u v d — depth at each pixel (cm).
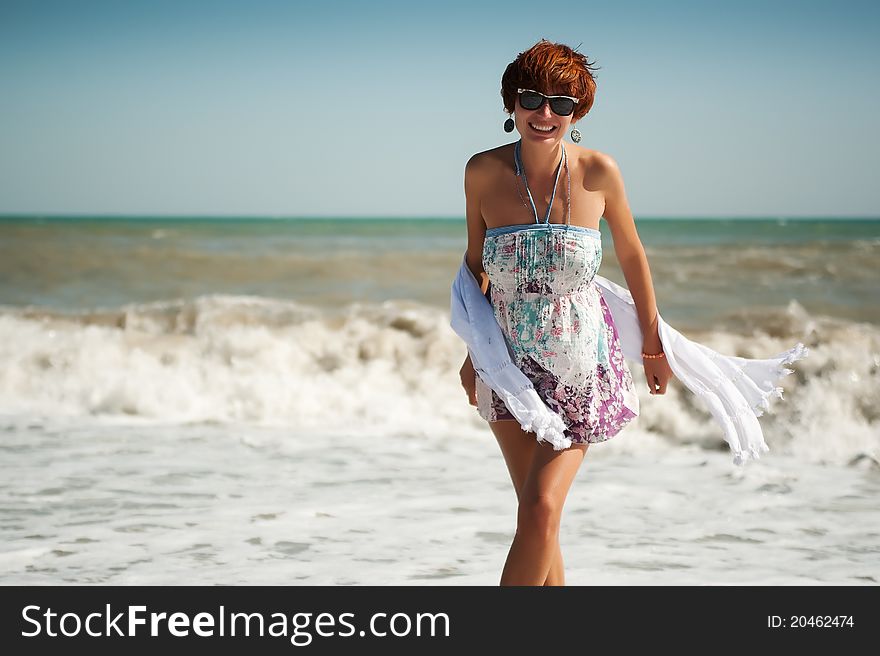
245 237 3391
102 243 2825
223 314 1170
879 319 1357
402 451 636
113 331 1021
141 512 480
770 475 575
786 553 425
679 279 1786
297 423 727
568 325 291
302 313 1196
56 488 525
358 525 463
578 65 289
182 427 708
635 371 809
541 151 290
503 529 457
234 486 536
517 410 282
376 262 2141
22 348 923
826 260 2027
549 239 288
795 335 1029
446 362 921
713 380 310
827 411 700
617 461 623
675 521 477
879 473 581
